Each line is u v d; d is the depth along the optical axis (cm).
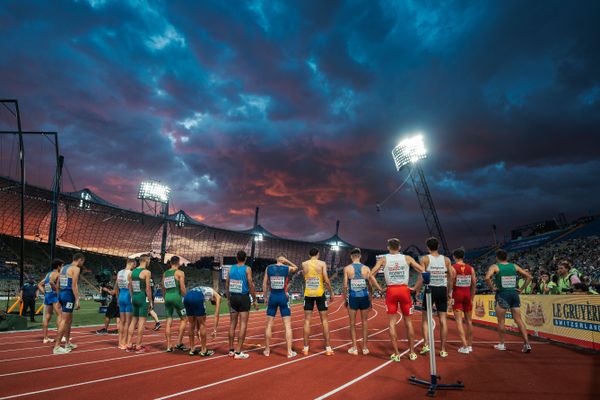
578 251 4262
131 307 723
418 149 4875
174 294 699
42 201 4828
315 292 649
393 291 593
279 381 461
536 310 849
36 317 1390
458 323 654
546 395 395
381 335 940
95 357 629
